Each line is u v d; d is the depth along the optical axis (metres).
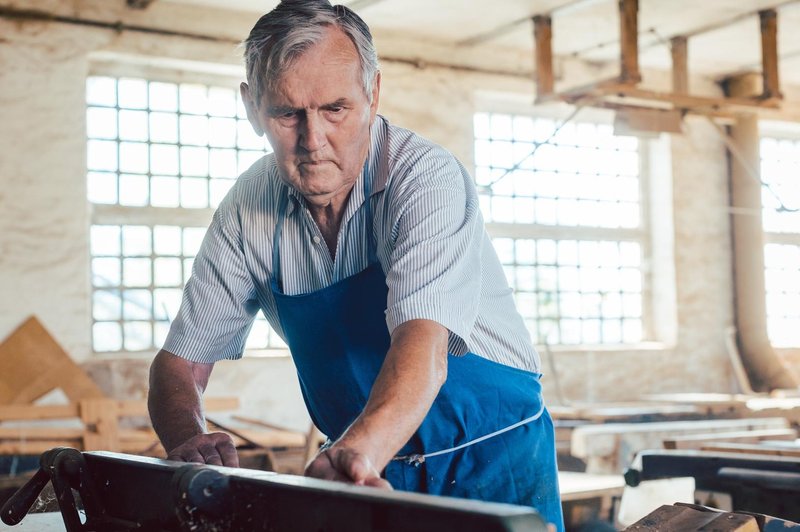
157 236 7.38
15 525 1.77
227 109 7.65
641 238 9.47
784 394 8.68
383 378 1.53
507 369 2.00
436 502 1.01
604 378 8.84
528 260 8.91
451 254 1.71
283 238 1.94
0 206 6.70
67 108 6.90
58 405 6.10
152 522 1.42
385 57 8.12
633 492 4.66
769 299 10.00
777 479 2.51
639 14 7.85
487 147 8.78
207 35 7.34
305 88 1.58
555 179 9.08
